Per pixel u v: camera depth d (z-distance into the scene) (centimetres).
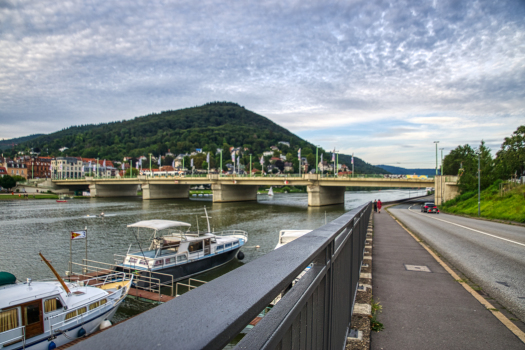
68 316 1110
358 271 611
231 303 103
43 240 3278
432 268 841
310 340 198
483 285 708
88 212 5888
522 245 1312
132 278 1675
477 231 1861
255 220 4938
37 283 1115
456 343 421
